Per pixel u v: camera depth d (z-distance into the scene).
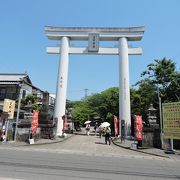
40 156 13.58
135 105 36.06
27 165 10.18
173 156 17.56
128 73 32.62
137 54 33.56
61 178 8.00
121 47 33.41
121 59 32.94
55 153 15.94
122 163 12.70
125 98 31.52
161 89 31.62
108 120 40.25
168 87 31.19
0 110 30.12
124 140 26.89
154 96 32.00
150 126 24.45
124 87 31.91
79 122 49.94
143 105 34.69
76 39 34.91
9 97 35.38
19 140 23.03
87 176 8.61
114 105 40.91
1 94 35.72
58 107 31.91
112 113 40.78
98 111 51.06
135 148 21.03
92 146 21.97
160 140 22.31
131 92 37.25
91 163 11.94
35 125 22.86
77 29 34.28
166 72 31.06
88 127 39.84
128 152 19.05
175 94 30.58
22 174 8.30
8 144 20.03
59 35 34.38
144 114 34.69
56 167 10.10
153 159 15.89
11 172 8.55
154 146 22.50
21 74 38.81
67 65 33.56
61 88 32.41
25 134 23.30
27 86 38.50
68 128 43.66
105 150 19.45
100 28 34.19
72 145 22.28
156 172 10.44
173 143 21.80
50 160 12.14
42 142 22.41
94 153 17.20
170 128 19.70
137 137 21.97
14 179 7.49
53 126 28.02
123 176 9.01
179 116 19.23
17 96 35.16
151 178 8.97
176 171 11.05
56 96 32.31
